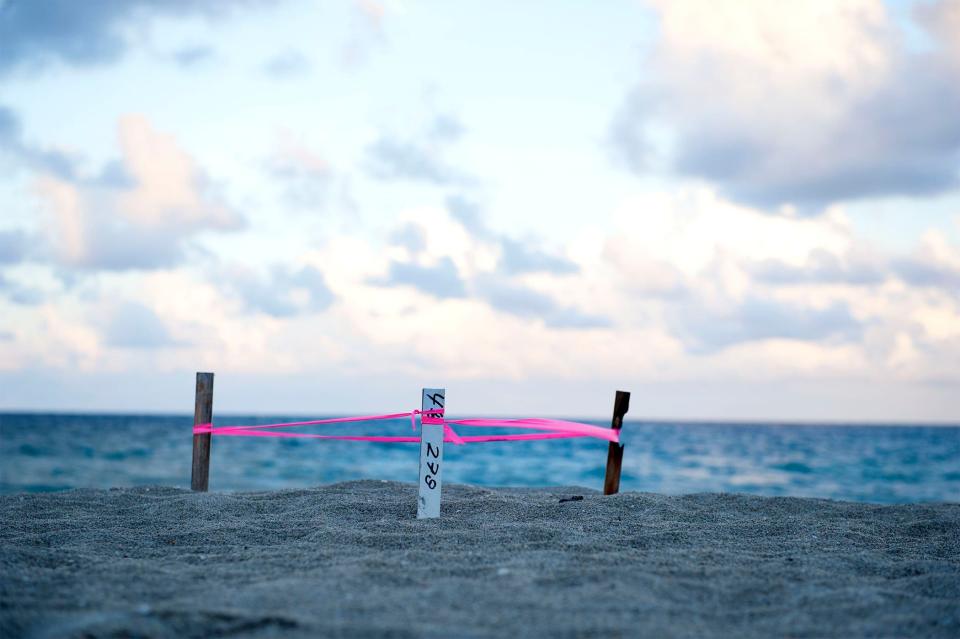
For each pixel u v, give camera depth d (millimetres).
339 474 23703
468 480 22938
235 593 3156
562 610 2955
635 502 6086
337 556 3996
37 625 2682
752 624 2926
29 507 5902
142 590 3219
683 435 71562
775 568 3873
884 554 4609
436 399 5461
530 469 26922
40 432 55031
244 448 38281
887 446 49500
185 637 2582
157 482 19766
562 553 4035
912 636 2789
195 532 4848
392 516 5551
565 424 6184
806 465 29812
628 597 3164
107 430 60000
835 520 5832
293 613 2863
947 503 6973
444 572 3572
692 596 3287
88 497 6457
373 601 3041
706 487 21109
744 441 57000
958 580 3572
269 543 4586
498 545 4359
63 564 3779
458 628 2688
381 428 70188
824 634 2807
